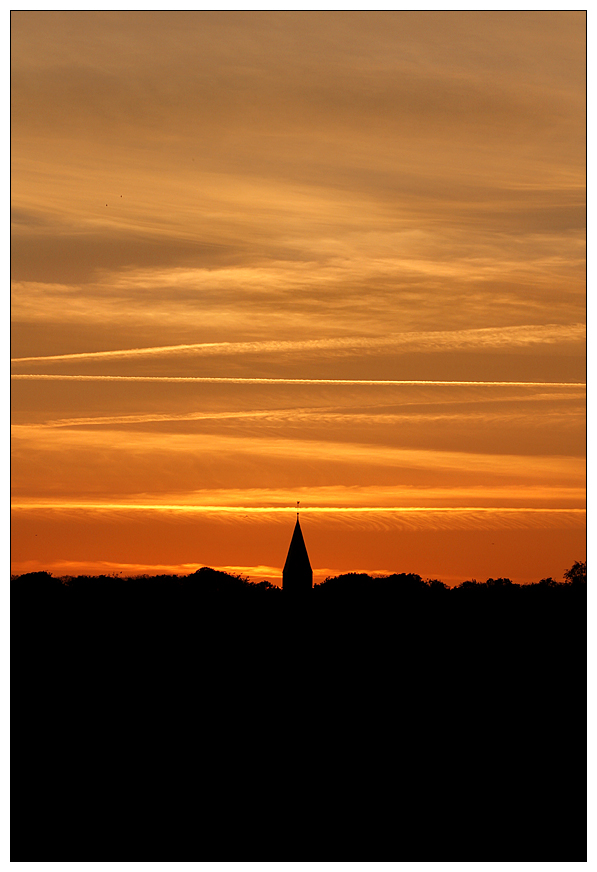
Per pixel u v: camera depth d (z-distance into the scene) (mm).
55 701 116125
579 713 114312
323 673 133000
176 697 120562
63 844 81312
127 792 91188
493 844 82500
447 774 96250
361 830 83438
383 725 111188
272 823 85312
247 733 109375
